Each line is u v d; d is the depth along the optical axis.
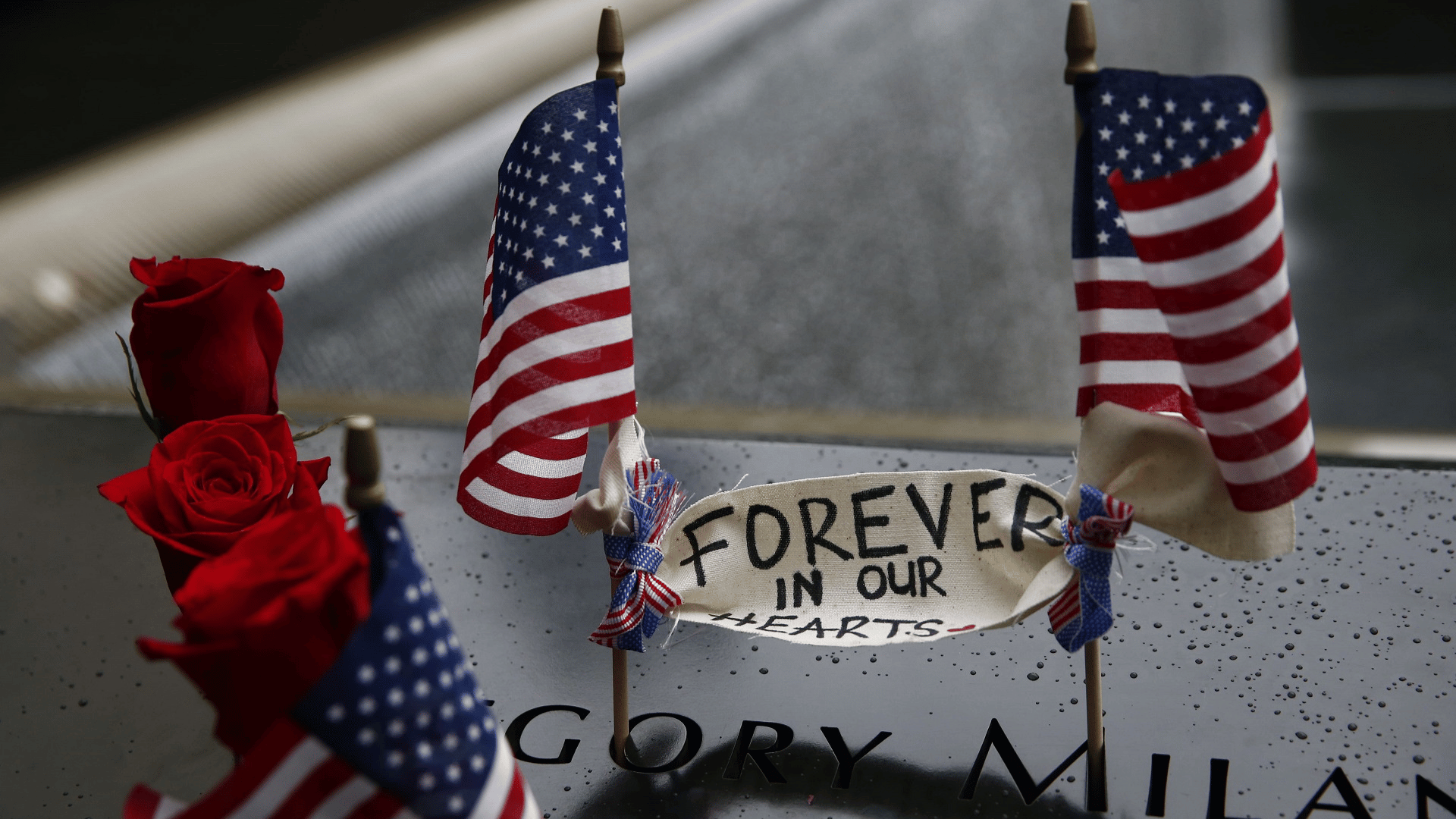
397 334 1.56
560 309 0.61
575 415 0.61
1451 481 0.84
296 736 0.52
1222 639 0.73
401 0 3.45
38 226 1.95
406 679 0.53
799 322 1.55
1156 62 2.84
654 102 2.66
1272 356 0.58
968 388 1.34
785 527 0.66
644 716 0.71
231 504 0.59
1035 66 2.78
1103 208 0.60
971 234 1.82
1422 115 2.28
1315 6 3.31
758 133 2.39
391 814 0.53
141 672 0.76
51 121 2.51
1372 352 1.39
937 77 2.72
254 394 0.63
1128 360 0.62
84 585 0.83
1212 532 0.61
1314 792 0.65
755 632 0.65
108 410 1.02
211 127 2.44
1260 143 0.57
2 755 0.71
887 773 0.67
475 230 1.90
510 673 0.74
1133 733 0.68
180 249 1.86
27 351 1.51
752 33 3.20
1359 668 0.71
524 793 0.55
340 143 2.31
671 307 1.63
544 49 2.90
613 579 0.64
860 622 0.65
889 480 0.65
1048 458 0.88
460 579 0.81
